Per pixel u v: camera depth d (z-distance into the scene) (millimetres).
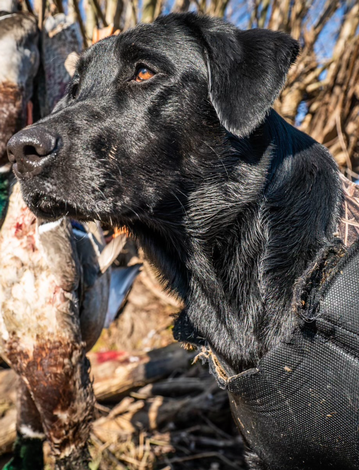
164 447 3789
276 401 1920
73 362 2445
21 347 2463
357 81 5234
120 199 2076
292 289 1950
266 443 2076
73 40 2857
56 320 2434
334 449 1901
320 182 2102
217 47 2084
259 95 1989
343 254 1855
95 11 4605
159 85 2098
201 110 2127
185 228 2170
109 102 2098
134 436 3863
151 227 2271
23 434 2809
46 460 3443
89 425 2527
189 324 2307
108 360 4082
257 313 2027
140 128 2080
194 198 2146
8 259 2482
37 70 2773
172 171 2125
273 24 5484
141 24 2236
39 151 1926
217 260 2135
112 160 2043
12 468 2801
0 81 2562
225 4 5367
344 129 5449
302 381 1853
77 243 2693
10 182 2617
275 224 2039
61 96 2820
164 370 4078
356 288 1774
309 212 2027
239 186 2107
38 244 2471
